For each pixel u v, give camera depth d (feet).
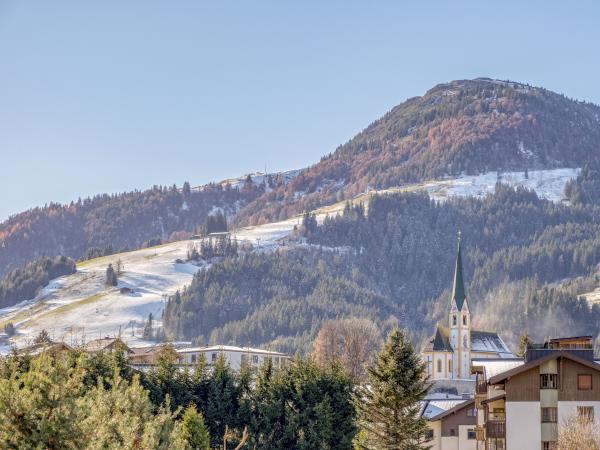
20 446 220.23
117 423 245.65
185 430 395.34
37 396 225.76
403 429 402.93
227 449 510.58
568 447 338.34
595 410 368.89
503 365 421.18
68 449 222.69
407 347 409.90
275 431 522.88
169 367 529.45
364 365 428.56
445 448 520.01
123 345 561.43
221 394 522.88
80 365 256.11
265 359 548.72
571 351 388.37
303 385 522.47
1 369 358.84
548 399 370.73
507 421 372.38
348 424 515.50
